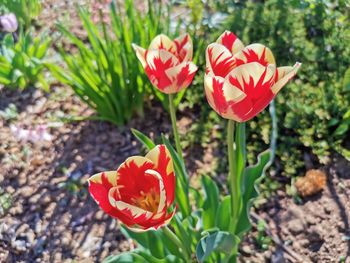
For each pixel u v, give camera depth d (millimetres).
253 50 364
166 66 401
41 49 796
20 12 874
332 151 657
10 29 751
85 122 742
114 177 355
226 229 507
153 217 342
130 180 356
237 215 477
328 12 777
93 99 692
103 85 681
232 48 395
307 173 639
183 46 425
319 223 603
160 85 417
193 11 783
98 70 668
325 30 758
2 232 637
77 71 669
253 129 677
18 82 785
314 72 709
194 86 736
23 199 667
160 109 741
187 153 688
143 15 856
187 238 478
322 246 586
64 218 645
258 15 776
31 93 786
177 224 469
